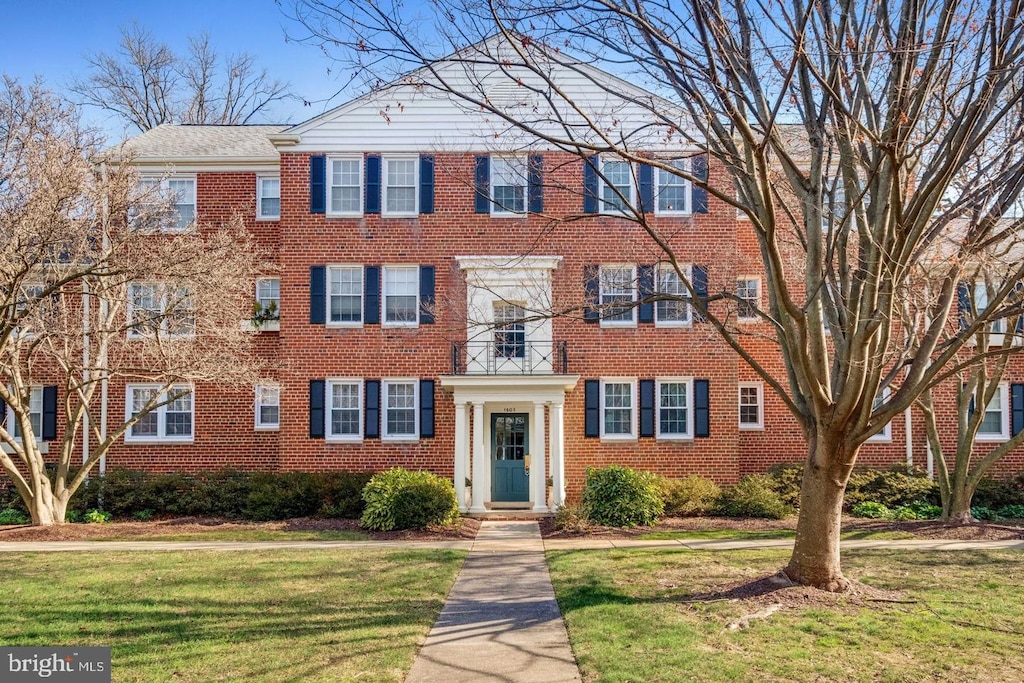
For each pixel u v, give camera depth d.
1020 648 8.09
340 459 20.22
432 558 13.34
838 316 10.66
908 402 9.73
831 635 8.50
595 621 9.09
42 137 14.81
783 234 17.25
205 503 19.28
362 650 8.08
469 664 7.71
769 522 17.67
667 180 20.36
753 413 21.83
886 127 9.06
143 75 37.72
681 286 20.28
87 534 16.42
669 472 20.17
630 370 20.28
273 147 22.75
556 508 18.62
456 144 19.69
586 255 20.36
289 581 11.51
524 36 8.55
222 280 16.14
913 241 9.30
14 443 17.44
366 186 20.67
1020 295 10.09
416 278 20.62
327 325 20.52
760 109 9.51
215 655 7.95
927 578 11.40
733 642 8.27
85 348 18.81
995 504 19.84
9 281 14.66
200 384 21.33
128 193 16.62
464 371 20.06
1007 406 21.42
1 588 11.06
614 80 19.19
